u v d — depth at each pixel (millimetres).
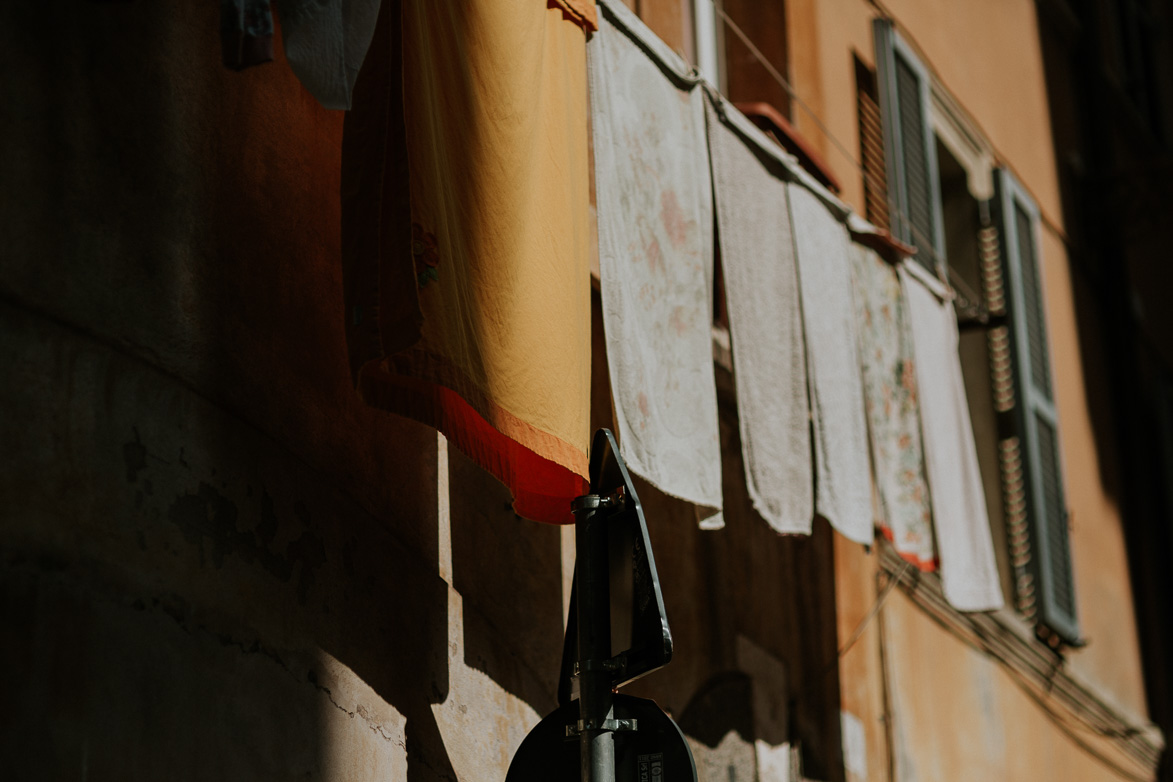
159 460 3154
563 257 3861
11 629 2766
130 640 2982
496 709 4164
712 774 5352
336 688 3500
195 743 3070
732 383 6000
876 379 5969
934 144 9117
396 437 3996
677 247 4680
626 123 4566
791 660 6117
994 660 8344
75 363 3016
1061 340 10688
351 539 3688
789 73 7359
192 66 3510
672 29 6832
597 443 3820
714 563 5711
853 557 6840
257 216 3621
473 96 3654
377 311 3242
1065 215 11281
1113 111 12711
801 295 5344
